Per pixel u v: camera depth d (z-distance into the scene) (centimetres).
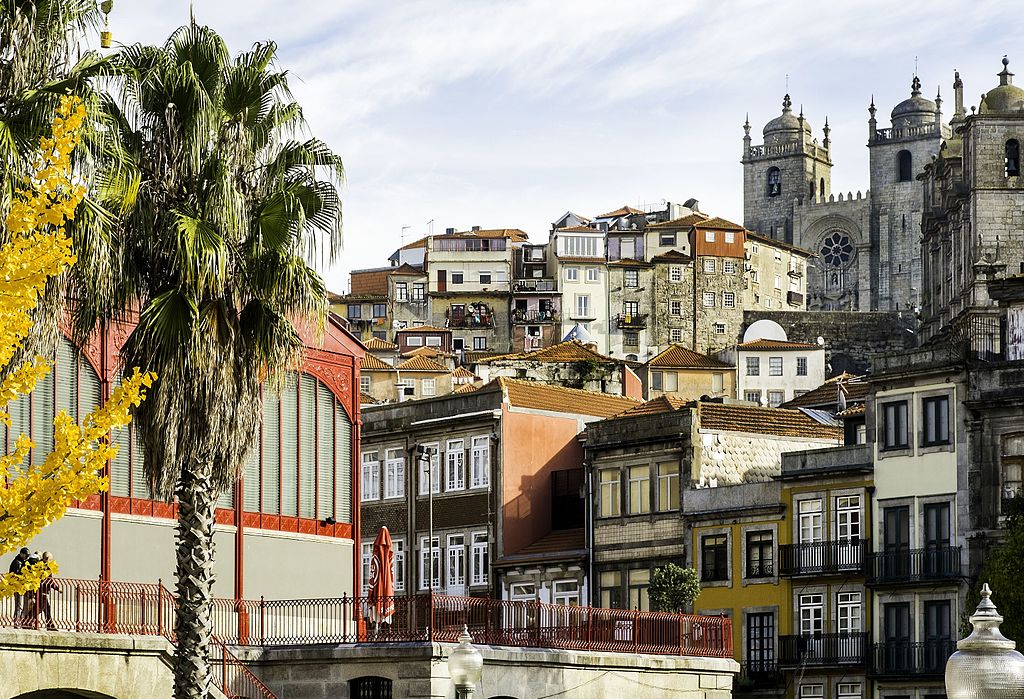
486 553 8506
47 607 4044
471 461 8619
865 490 7494
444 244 18688
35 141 3145
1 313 2658
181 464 3556
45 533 4522
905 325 18012
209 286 3531
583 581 8231
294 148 3766
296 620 4956
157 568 4812
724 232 18988
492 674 4828
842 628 7450
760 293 19988
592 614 5278
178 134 3603
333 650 4684
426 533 8762
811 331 18112
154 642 4178
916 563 7256
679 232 18925
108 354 4669
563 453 8769
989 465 7156
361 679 4688
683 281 18738
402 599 4759
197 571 3597
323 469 5412
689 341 18662
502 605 4975
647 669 5381
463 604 4856
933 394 7356
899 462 7412
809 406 10700
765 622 7662
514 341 18325
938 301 11894
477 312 18438
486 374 14062
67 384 4572
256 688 4534
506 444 8506
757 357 16400
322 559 5362
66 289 3338
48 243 2708
